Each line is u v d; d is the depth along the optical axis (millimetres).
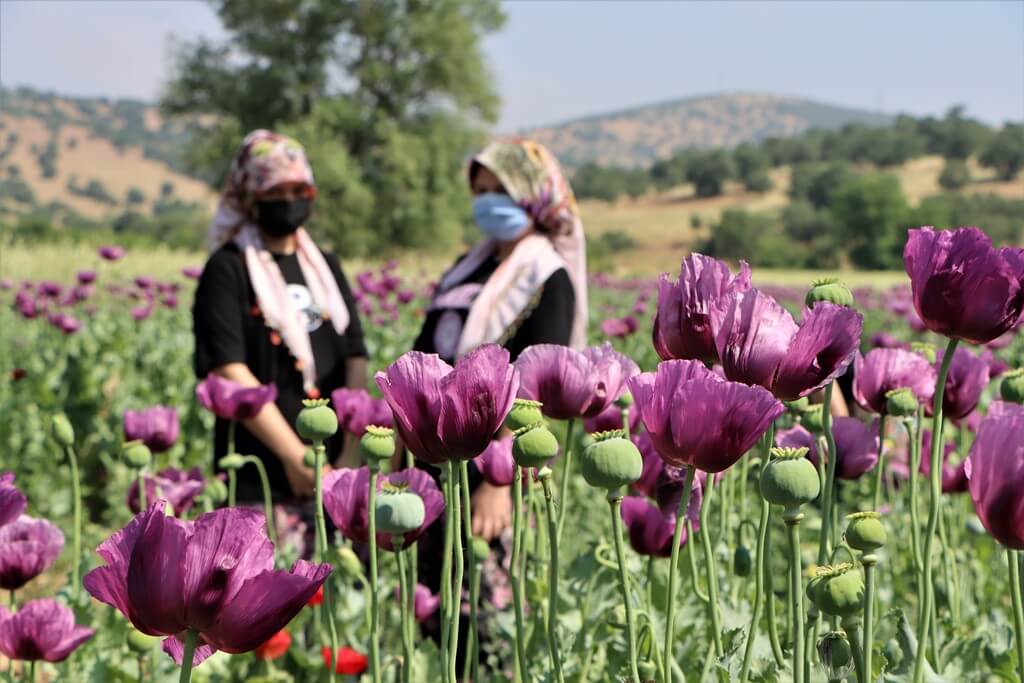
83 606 2676
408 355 1336
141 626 1112
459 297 3521
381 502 1596
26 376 8008
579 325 3492
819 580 1231
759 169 184125
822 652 1233
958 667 1752
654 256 137125
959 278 1356
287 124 47000
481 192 3486
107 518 7094
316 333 3916
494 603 3094
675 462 1361
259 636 1110
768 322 1392
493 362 1326
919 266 1403
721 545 2342
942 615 2164
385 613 3299
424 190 47062
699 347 1505
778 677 1511
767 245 125000
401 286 14812
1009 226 132375
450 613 1419
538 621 2094
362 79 47406
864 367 1926
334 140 46094
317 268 4020
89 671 2523
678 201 186250
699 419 1300
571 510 4695
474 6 49531
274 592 1094
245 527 1091
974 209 138375
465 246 54875
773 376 1391
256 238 3867
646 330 10750
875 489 1968
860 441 1966
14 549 2066
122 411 7695
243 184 3854
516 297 3279
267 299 3750
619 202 189125
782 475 1280
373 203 46156
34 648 1973
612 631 2084
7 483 1674
